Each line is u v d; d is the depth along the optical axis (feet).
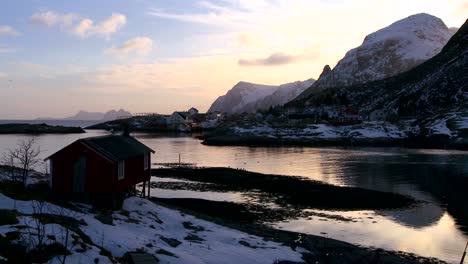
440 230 109.40
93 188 98.22
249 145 418.72
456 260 87.40
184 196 153.17
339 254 84.74
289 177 196.85
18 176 109.60
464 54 640.17
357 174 209.15
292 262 75.61
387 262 82.23
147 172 122.93
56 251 53.47
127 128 128.36
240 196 152.87
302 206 135.85
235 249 79.71
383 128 465.47
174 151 353.10
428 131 416.67
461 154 303.89
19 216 63.05
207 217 113.29
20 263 48.11
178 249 74.43
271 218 120.16
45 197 93.35
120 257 62.64
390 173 211.20
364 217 122.21
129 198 108.37
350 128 474.90
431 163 250.57
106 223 80.48
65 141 442.50
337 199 146.20
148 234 80.38
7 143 395.75
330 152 335.67
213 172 211.41
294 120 580.30
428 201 143.23
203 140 499.51
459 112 450.71
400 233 106.52
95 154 98.48
